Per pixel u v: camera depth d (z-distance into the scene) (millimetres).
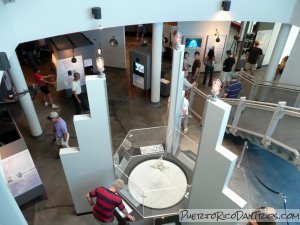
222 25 11500
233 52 13203
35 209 6379
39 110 9953
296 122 6934
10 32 5836
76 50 10039
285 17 8414
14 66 7016
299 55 8617
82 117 4902
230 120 8070
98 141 5184
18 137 6277
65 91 11172
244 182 7016
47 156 7891
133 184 5867
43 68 12781
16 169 5629
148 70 9758
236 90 8711
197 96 8391
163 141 7109
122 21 7562
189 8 7980
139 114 9820
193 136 7855
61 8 6625
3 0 5609
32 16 6293
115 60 12906
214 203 4492
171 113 6156
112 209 4898
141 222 5379
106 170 5738
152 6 7664
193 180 4816
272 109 6695
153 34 8609
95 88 4465
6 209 2490
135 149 6879
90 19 7152
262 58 13156
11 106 10094
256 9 8195
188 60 12109
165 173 6246
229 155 3883
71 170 5473
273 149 6844
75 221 6137
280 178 7285
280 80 9547
